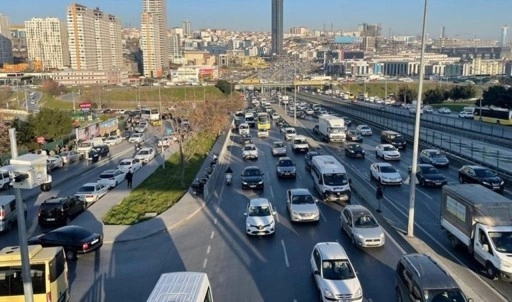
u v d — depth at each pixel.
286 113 101.81
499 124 70.69
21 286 15.52
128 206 30.42
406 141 56.22
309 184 36.56
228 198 32.56
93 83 180.50
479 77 194.62
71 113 81.50
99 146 56.50
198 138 55.72
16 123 58.03
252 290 17.86
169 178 39.97
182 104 72.00
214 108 70.88
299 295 17.33
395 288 17.20
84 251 21.67
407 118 79.38
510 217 18.84
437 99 127.88
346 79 199.12
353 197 31.95
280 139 65.00
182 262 21.06
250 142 58.88
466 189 21.33
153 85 160.50
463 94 126.38
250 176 35.62
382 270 19.30
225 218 27.72
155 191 34.84
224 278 19.09
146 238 24.48
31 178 10.70
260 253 21.83
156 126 85.12
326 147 55.94
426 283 14.38
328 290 16.14
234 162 47.50
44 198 34.94
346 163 45.09
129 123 91.00
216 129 62.53
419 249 21.38
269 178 39.16
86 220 27.69
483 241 18.58
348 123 78.56
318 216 26.06
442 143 51.56
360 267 19.67
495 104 94.06
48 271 15.60
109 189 36.41
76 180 42.16
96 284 18.94
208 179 34.72
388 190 33.44
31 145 56.88
